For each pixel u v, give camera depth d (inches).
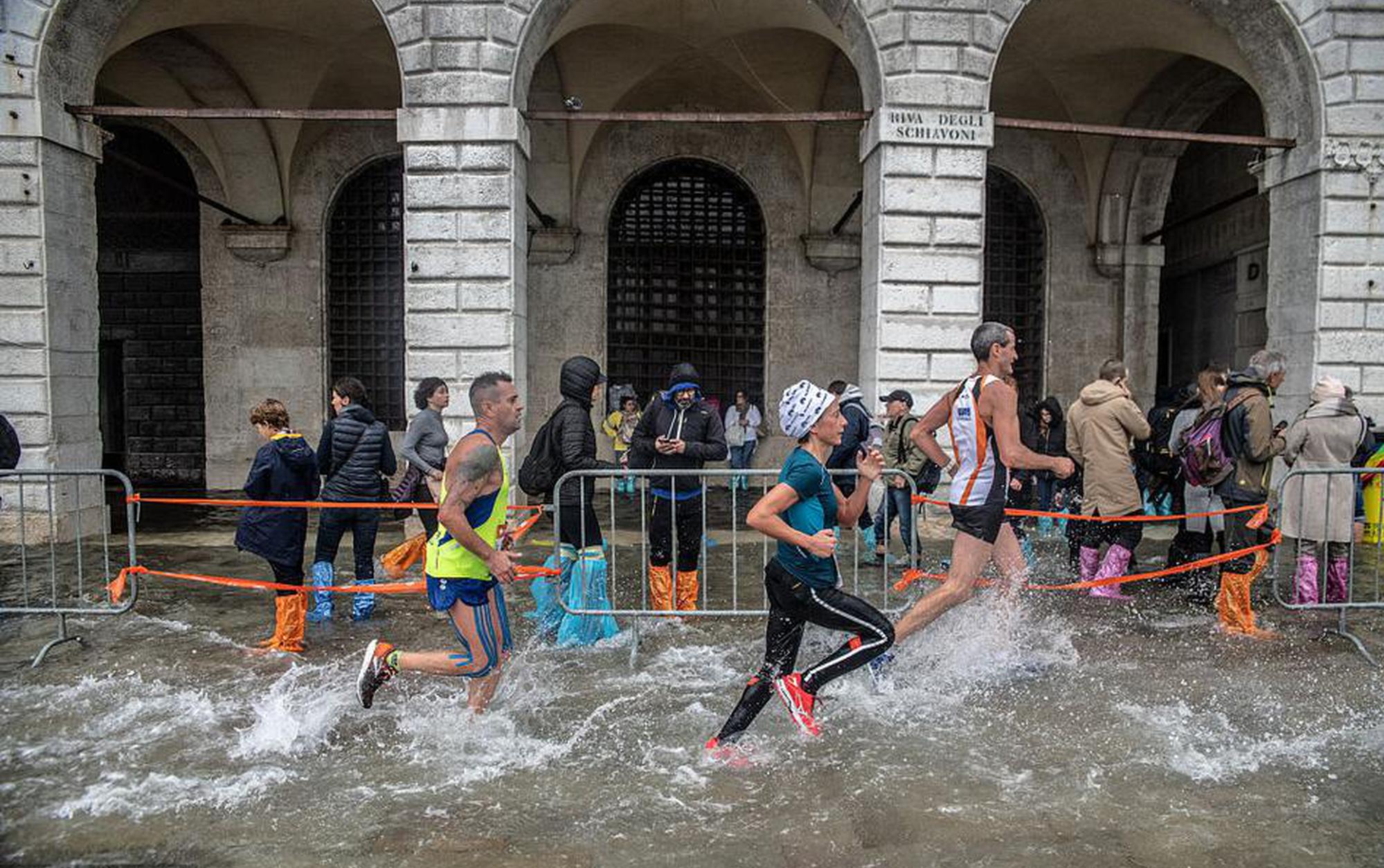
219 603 279.1
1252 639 238.4
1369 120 390.0
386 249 589.3
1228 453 250.5
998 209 611.2
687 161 598.5
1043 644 232.4
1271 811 144.4
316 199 577.9
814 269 601.6
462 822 140.5
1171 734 174.9
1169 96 549.6
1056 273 605.3
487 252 378.3
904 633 193.5
